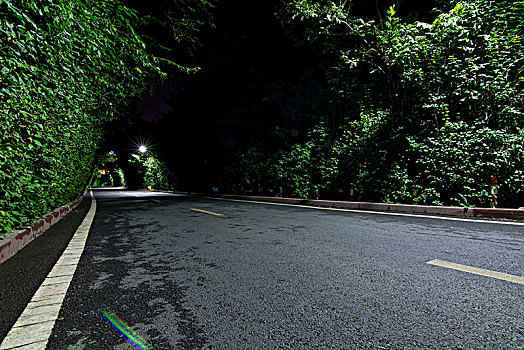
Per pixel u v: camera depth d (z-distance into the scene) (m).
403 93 9.05
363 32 9.84
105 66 4.09
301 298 2.36
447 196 7.88
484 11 7.44
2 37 2.83
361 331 1.84
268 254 3.76
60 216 7.87
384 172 9.03
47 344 1.75
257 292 2.51
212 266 3.31
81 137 8.95
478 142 7.12
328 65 12.31
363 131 9.56
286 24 11.88
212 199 15.66
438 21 7.82
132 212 9.44
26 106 3.68
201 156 23.61
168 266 3.34
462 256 3.41
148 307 2.25
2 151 3.46
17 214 4.16
